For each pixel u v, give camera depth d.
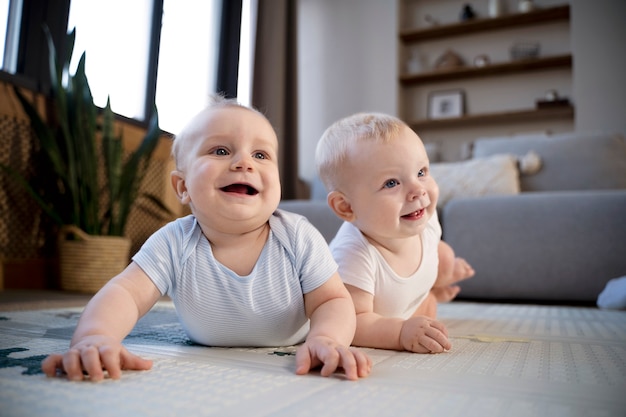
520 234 2.03
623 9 3.47
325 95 4.35
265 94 3.43
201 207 0.71
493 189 2.43
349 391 0.50
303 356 0.59
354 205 0.90
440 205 2.46
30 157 2.14
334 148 0.92
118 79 2.72
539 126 3.80
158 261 0.73
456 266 1.26
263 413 0.42
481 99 3.99
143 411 0.42
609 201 1.93
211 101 0.83
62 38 2.38
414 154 0.87
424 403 0.45
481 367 0.63
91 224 2.12
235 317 0.75
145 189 2.70
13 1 2.23
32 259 2.14
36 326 0.99
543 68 3.81
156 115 2.27
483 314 1.44
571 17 3.58
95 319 0.63
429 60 4.19
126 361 0.57
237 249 0.75
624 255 1.89
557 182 2.57
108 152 2.17
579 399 0.47
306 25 4.50
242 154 0.72
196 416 0.41
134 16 2.82
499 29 3.98
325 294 0.77
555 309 1.65
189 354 0.70
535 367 0.64
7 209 2.06
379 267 0.91
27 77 2.19
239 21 3.50
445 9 4.20
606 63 3.46
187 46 3.20
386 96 4.15
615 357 0.72
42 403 0.44
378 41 4.23
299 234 0.77
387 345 0.79
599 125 3.44
